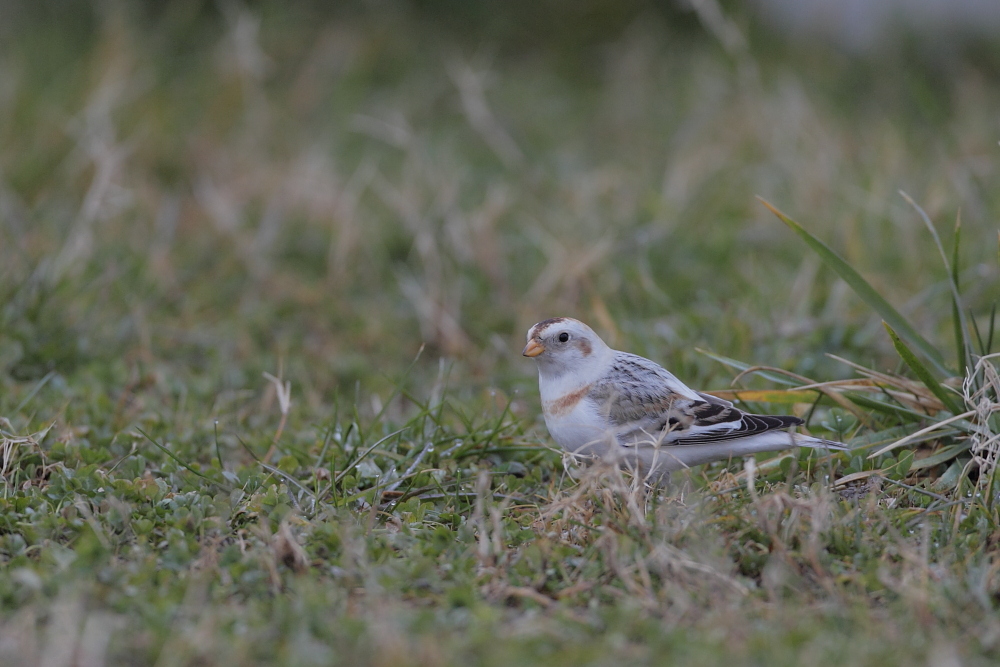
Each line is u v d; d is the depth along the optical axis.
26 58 17.31
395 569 6.52
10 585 6.14
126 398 9.99
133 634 5.72
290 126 17.20
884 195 14.00
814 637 5.71
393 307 13.04
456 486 7.97
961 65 19.58
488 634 5.68
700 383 10.22
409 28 20.84
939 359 8.88
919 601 5.96
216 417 9.59
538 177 16.05
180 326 12.05
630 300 12.42
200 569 6.58
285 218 14.60
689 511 7.09
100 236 13.62
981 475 7.63
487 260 13.23
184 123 16.77
